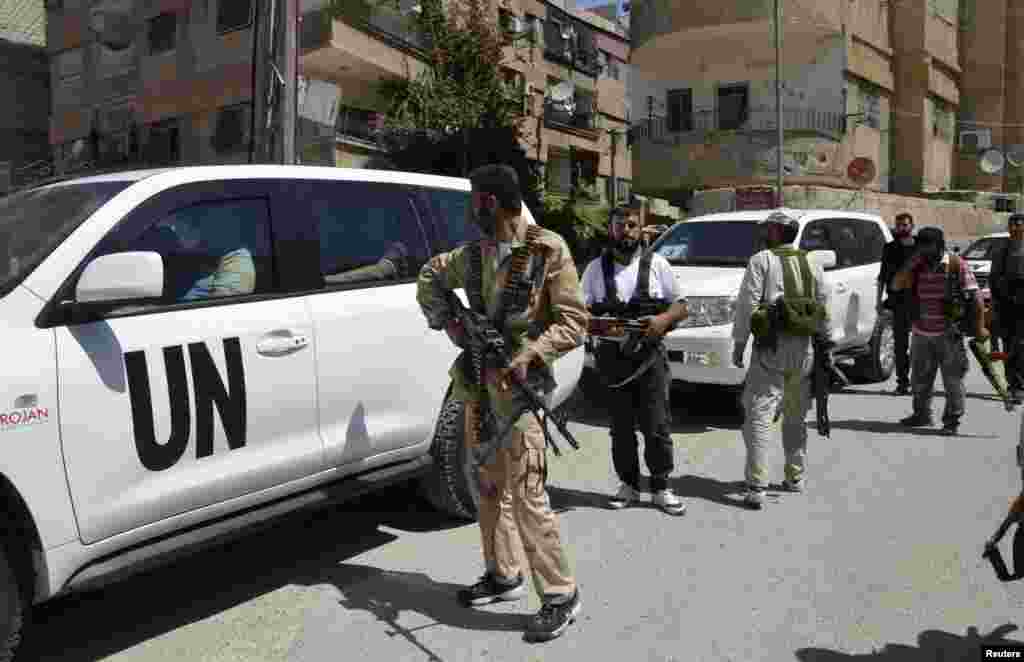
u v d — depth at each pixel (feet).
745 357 24.67
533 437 12.14
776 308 18.03
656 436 17.69
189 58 73.72
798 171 90.43
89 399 10.83
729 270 26.81
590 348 26.55
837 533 16.66
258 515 12.89
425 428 15.83
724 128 93.45
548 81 105.70
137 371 11.39
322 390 13.82
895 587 14.15
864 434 24.80
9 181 83.71
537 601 13.62
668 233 30.76
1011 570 14.69
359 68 70.08
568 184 114.62
